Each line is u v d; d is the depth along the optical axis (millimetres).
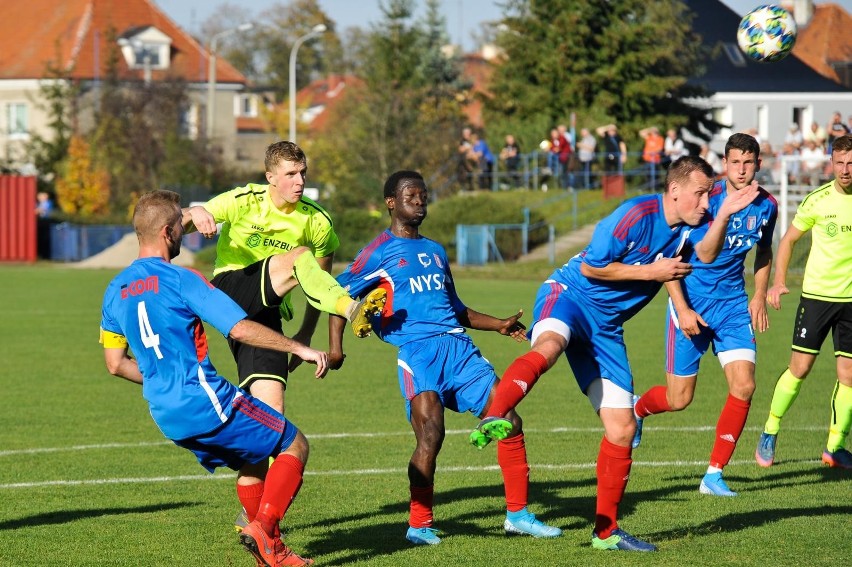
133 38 111688
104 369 26891
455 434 18578
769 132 104688
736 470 15562
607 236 11055
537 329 11352
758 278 14984
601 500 11273
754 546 11258
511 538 11828
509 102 86562
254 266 11578
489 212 64125
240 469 11031
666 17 85375
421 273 12141
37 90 105812
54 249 75062
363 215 66625
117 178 84625
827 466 15844
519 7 87438
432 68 110875
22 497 13859
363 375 25969
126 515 12883
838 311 15547
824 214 15875
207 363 10031
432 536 11648
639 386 23531
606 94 81750
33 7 116812
